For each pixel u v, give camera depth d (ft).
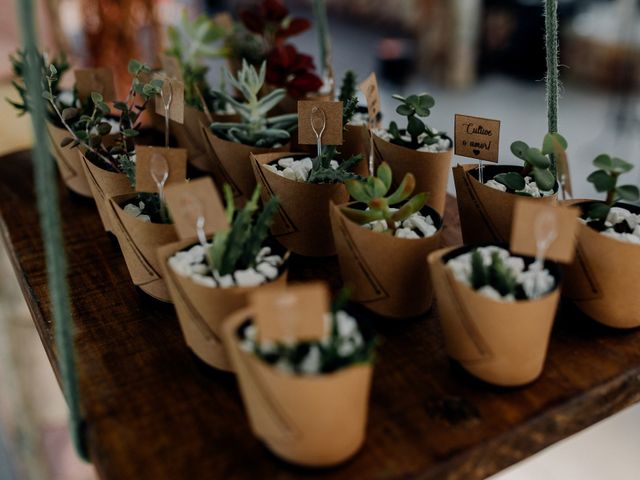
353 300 2.69
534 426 2.16
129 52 5.00
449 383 2.34
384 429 2.13
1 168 4.33
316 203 2.94
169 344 2.58
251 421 2.02
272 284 2.25
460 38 12.57
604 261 2.42
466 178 2.87
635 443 5.28
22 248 3.31
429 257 2.30
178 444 2.09
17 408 4.61
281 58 4.00
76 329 2.65
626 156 9.07
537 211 2.13
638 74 10.31
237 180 3.45
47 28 5.38
